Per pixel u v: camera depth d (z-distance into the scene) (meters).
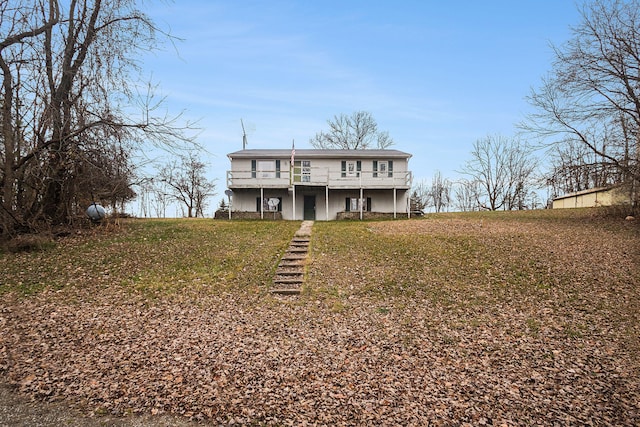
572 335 7.25
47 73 13.78
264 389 5.27
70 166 15.41
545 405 4.97
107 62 13.34
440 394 5.22
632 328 7.43
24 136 13.70
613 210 20.61
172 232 17.70
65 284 10.13
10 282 10.01
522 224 20.00
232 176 29.20
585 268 11.18
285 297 9.88
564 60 17.89
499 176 54.94
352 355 6.47
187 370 5.75
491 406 4.94
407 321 8.17
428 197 66.19
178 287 10.27
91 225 17.39
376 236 16.94
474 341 7.09
